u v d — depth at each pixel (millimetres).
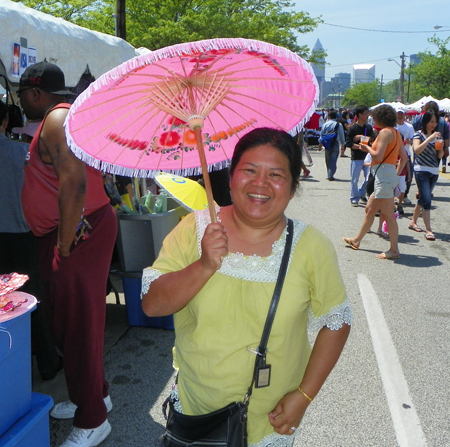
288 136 1628
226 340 1617
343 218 8953
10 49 3789
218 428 1621
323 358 1687
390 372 3693
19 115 4473
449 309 4883
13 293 2252
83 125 1593
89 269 2609
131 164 1812
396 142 6320
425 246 7184
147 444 2904
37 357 3502
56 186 2570
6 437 2049
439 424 3104
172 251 1710
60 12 16781
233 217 1719
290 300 1594
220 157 1932
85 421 2740
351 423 3100
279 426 1674
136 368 3738
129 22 18531
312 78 1585
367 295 5207
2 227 3322
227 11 23219
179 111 1622
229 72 1635
